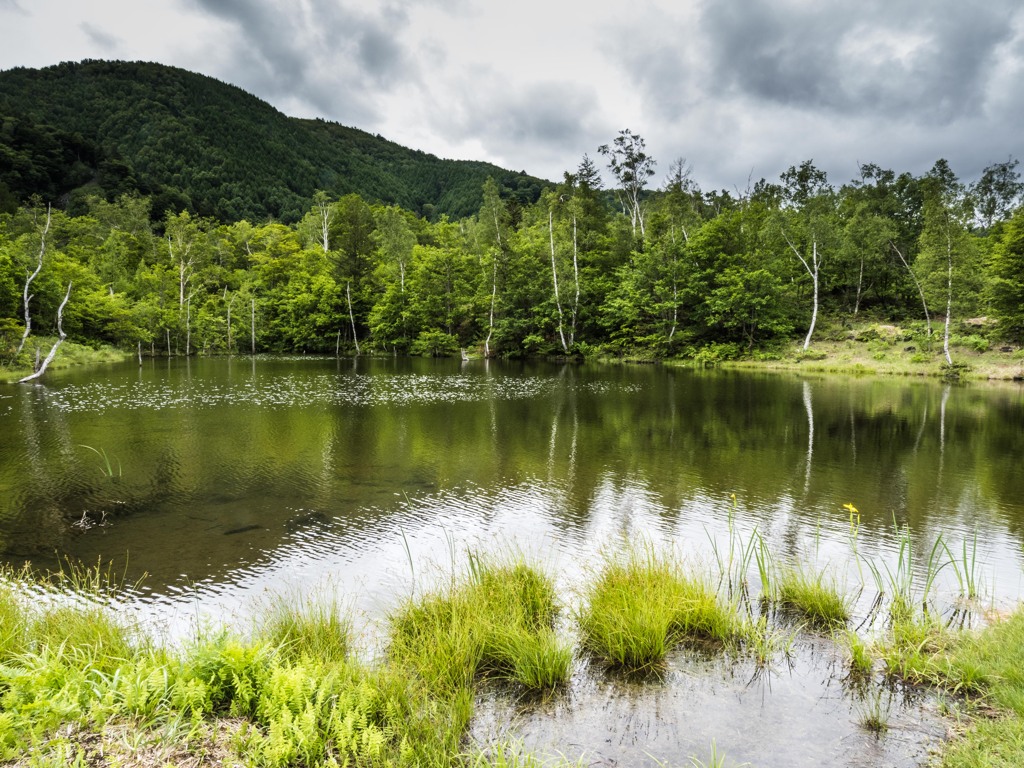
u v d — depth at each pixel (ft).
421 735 12.58
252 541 27.37
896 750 12.72
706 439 52.03
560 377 115.14
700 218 188.34
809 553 25.96
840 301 173.78
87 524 29.60
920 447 48.80
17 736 10.46
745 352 146.82
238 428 56.29
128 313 174.91
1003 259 118.11
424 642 16.67
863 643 17.20
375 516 31.12
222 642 13.89
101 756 10.37
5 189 267.80
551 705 14.66
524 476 39.50
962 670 15.30
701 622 18.47
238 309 220.02
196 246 260.01
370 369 137.69
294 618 17.46
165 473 39.60
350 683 13.26
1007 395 83.35
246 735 11.33
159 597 21.59
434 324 202.28
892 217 179.42
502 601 19.13
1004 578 23.22
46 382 96.07
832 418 63.62
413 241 246.88
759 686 15.51
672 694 15.19
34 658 12.97
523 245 185.26
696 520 30.63
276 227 313.94
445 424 59.36
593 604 18.95
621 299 164.86
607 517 31.12
